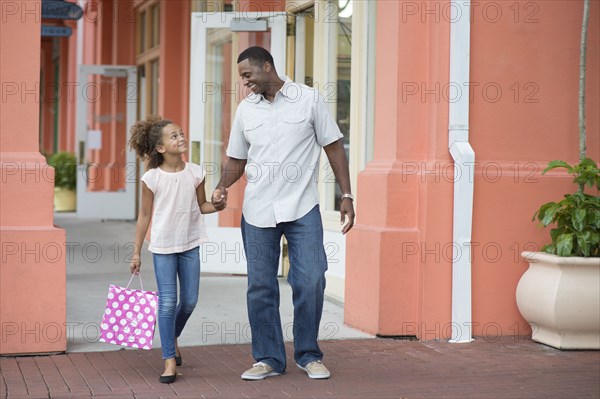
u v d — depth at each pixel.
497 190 8.71
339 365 7.52
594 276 8.11
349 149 10.62
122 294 6.86
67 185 24.44
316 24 11.34
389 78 8.77
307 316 7.08
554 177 8.84
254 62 6.89
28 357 7.68
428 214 8.49
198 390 6.68
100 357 7.70
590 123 8.99
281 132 6.94
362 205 9.04
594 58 8.99
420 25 8.64
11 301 7.64
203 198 7.19
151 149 7.00
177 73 16.53
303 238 6.98
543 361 7.75
